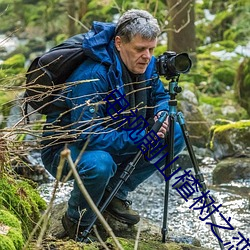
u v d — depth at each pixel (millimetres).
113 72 3332
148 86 3549
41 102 3434
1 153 3184
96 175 3242
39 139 3354
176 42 9398
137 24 3293
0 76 4668
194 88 8055
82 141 3293
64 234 3514
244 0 11602
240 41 10930
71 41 3504
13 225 2920
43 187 5195
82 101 3307
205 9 12141
